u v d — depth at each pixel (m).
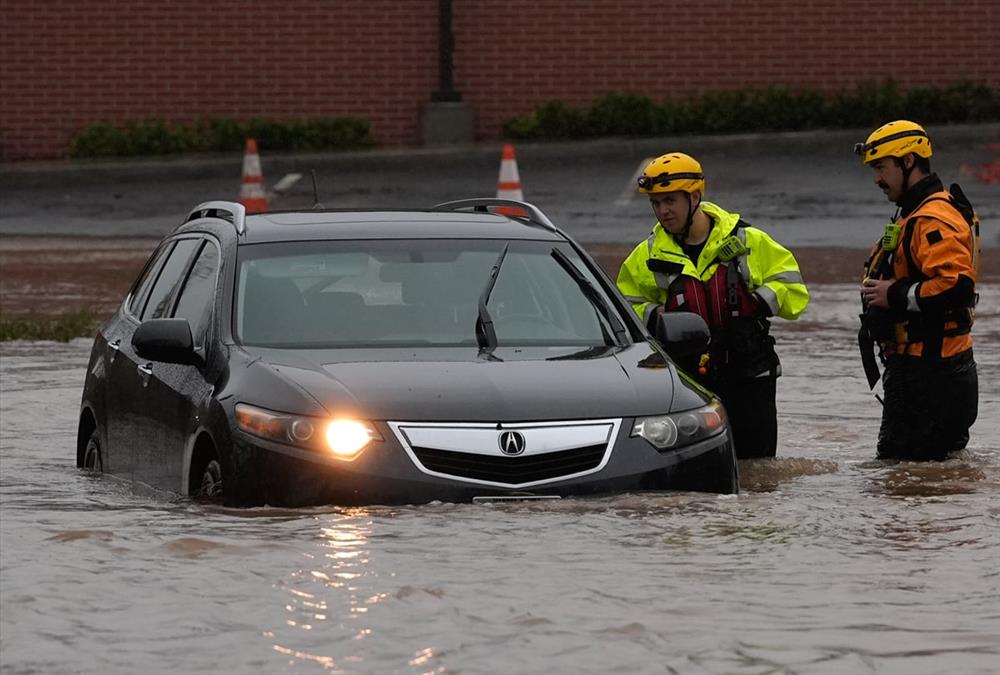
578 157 70.88
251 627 11.88
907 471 20.47
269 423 16.78
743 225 21.42
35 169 67.56
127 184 67.62
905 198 21.34
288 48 73.94
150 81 73.38
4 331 35.41
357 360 17.98
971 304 21.12
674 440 17.23
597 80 75.25
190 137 72.19
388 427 16.61
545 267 20.34
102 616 12.20
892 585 13.37
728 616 12.29
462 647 11.38
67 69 72.81
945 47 75.69
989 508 17.05
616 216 59.84
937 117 74.06
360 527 15.38
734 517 16.14
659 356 18.89
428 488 16.41
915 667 10.98
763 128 73.50
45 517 16.34
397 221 20.92
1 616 12.21
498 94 75.19
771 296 21.22
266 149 72.50
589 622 12.07
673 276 21.44
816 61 75.56
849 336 35.56
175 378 19.08
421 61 74.50
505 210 58.91
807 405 26.83
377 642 11.52
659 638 11.64
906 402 21.39
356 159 69.75
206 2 73.38
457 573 13.59
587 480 16.73
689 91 75.38
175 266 21.81
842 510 16.80
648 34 75.12
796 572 13.82
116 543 14.78
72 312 38.81
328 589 13.02
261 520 15.84
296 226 20.56
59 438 24.41
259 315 19.09
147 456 19.75
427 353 18.47
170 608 12.40
